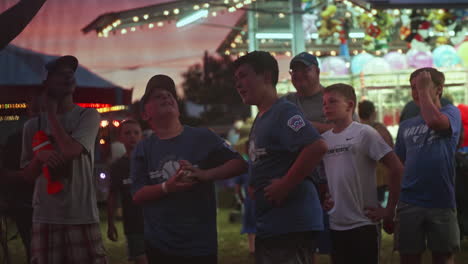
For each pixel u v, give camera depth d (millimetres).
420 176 4449
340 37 11820
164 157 3480
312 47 13266
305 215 3225
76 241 3902
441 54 12117
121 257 7430
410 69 12148
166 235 3387
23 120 4379
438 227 4398
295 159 3275
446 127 4367
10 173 4273
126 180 5281
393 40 13188
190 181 3346
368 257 4184
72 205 3881
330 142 4266
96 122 4023
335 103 4230
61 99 3955
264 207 3297
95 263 3953
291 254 3242
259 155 3316
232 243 8289
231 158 3520
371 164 4230
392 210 4176
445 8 9531
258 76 3355
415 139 4539
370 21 11539
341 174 4191
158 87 3545
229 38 12812
